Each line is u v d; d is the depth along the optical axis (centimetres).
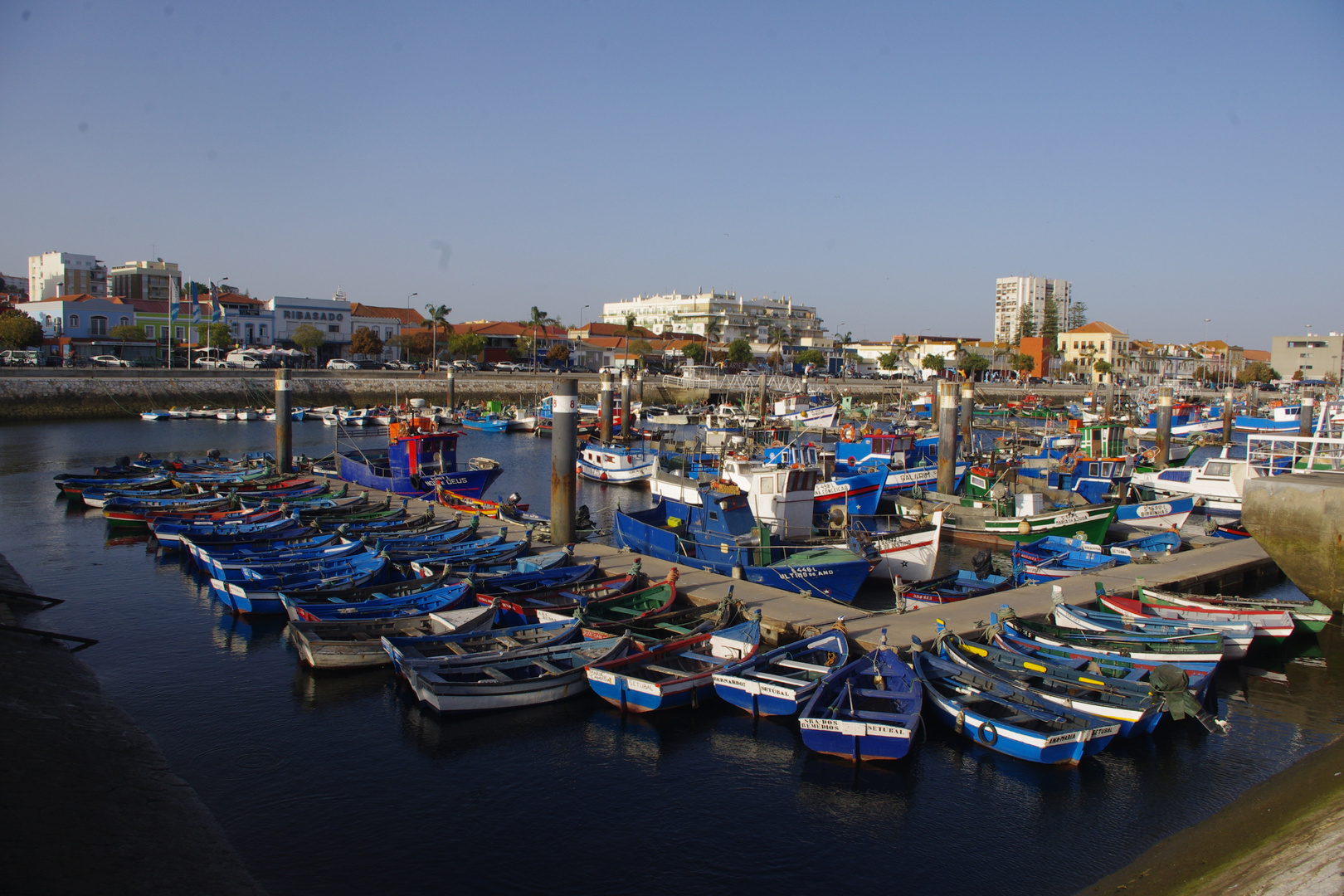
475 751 1786
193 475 4678
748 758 1773
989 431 9188
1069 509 3869
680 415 9875
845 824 1545
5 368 8719
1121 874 1392
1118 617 2350
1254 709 2077
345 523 3478
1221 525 4075
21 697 1797
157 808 1482
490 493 5353
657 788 1659
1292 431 8219
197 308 11781
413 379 11412
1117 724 1714
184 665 2205
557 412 3266
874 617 2344
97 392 9219
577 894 1343
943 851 1466
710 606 2434
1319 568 2734
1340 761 1703
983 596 2619
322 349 13538
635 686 1905
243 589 2506
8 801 1363
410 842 1465
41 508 4297
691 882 1379
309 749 1770
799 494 3083
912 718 1712
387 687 2088
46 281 15775
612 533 4034
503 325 15688
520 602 2430
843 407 9931
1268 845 1365
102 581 2967
